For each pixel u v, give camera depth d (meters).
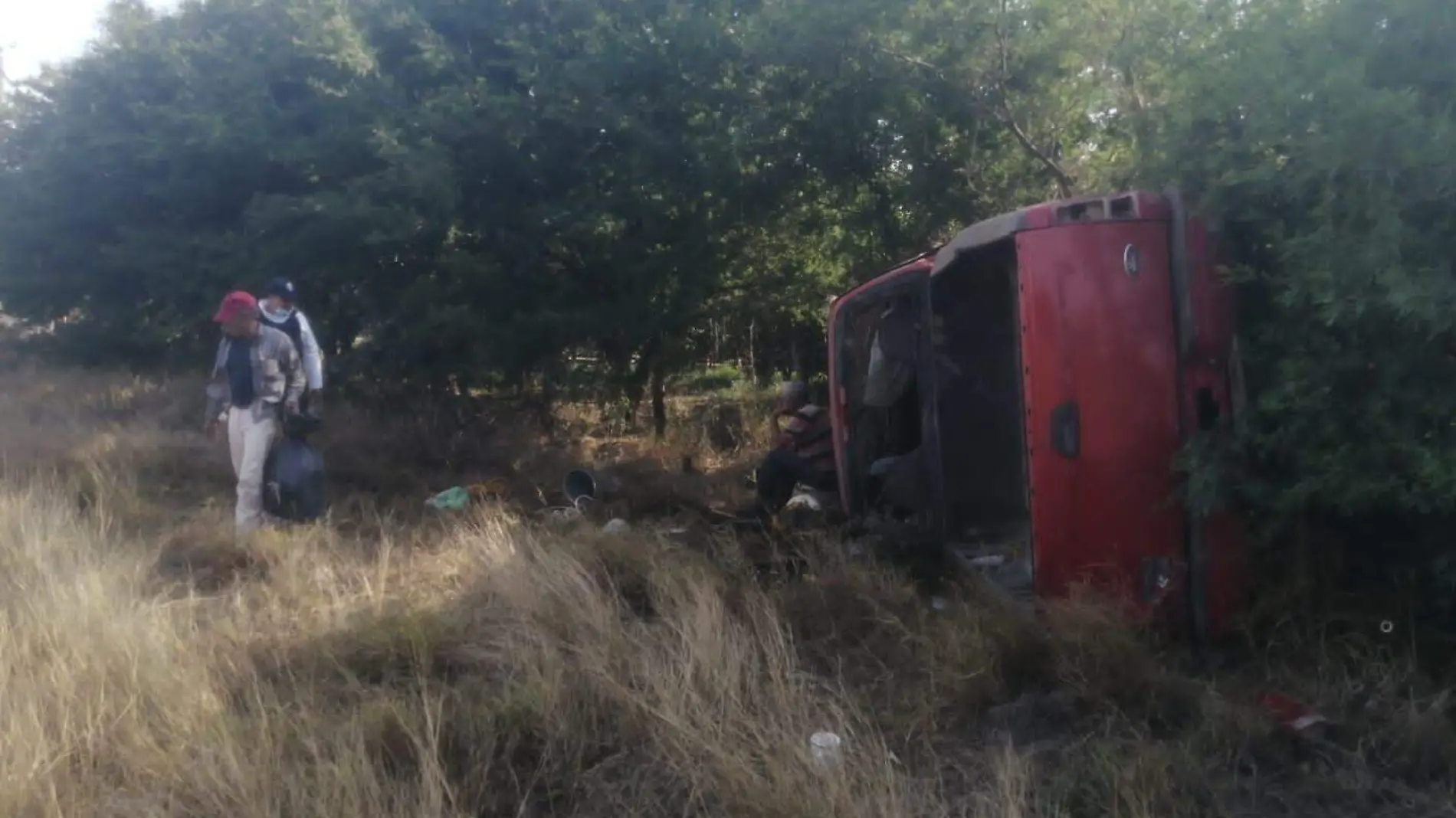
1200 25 5.81
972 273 6.79
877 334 7.91
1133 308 5.23
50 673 4.70
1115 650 4.75
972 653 4.96
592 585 5.73
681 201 10.91
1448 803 3.96
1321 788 4.04
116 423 11.67
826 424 9.02
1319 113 4.37
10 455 9.71
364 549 7.43
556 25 11.05
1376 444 4.40
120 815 3.89
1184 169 5.13
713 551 6.77
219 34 12.52
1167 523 5.22
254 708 4.62
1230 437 5.00
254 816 3.80
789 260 12.10
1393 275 4.02
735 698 4.40
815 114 9.92
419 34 11.16
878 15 9.06
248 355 8.16
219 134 11.30
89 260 13.72
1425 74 4.25
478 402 11.77
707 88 10.41
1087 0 8.45
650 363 12.09
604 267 11.16
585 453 11.84
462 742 4.32
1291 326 4.77
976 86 9.23
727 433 12.81
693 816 3.93
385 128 10.49
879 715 4.65
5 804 3.83
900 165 10.05
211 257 11.93
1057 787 3.98
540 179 11.00
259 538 7.34
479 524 7.43
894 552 7.00
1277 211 4.87
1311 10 4.71
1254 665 5.01
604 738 4.43
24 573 6.05
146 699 4.61
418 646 5.26
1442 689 4.47
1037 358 5.29
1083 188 8.80
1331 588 4.97
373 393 11.27
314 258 10.88
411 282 10.96
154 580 6.62
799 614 5.71
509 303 10.96
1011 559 6.44
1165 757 4.12
